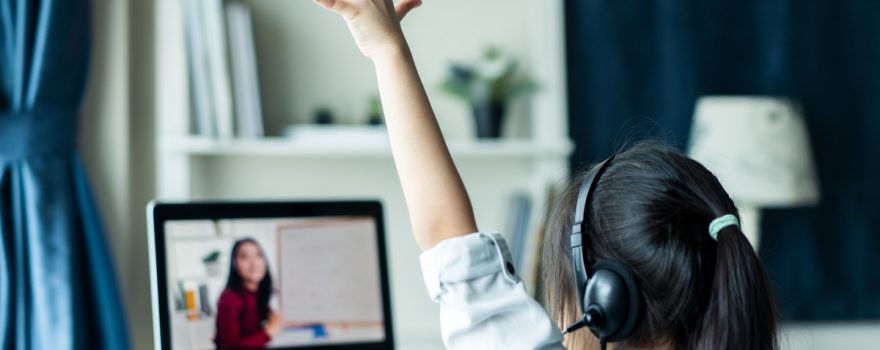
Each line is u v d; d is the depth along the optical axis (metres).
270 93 2.62
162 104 2.36
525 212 2.51
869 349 2.91
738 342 0.77
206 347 1.47
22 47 2.18
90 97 2.37
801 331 2.88
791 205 2.79
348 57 2.66
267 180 2.62
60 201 2.18
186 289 1.47
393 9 0.87
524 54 2.72
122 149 2.38
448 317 0.82
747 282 0.78
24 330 2.14
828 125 2.89
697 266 0.79
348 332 1.61
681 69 2.79
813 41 2.87
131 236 2.49
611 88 2.76
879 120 2.91
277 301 1.56
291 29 2.63
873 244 2.91
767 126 2.62
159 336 1.44
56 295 2.15
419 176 0.82
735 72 2.83
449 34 2.70
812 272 2.89
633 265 0.81
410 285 2.70
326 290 1.61
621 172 0.85
